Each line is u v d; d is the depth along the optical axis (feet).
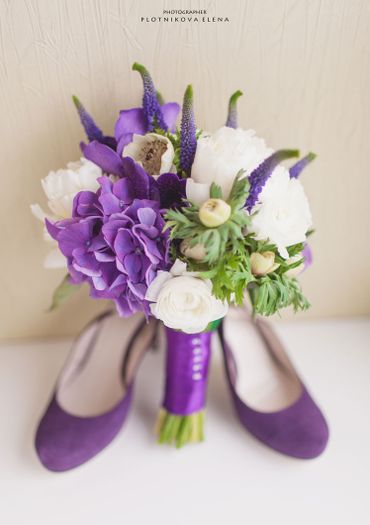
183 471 1.74
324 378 2.05
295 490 1.69
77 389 1.96
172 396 1.80
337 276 2.18
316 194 1.98
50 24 1.63
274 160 1.32
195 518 1.62
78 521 1.61
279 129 1.85
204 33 1.67
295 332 2.26
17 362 2.13
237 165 1.37
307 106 1.81
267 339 2.10
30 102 1.74
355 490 1.69
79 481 1.71
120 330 2.16
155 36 1.67
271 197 1.42
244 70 1.74
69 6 1.61
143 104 1.53
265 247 1.43
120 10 1.62
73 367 2.01
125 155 1.50
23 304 2.14
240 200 1.32
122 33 1.66
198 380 1.78
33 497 1.66
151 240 1.40
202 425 1.83
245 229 1.41
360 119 1.84
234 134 1.44
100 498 1.67
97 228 1.44
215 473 1.74
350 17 1.67
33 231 1.98
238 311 2.14
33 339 2.24
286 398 1.92
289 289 1.50
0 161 1.83
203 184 1.36
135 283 1.43
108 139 1.59
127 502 1.66
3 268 2.04
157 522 1.61
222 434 1.86
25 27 1.62
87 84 1.73
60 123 1.78
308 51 1.72
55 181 1.50
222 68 1.73
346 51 1.72
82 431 1.75
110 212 1.39
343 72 1.75
